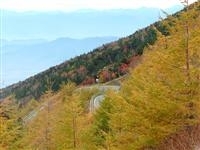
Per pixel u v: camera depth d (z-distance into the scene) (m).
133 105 21.83
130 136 22.48
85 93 100.81
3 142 28.02
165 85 19.69
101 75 138.00
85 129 35.06
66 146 33.69
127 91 33.94
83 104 81.69
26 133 43.94
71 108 33.94
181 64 19.08
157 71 20.19
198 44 18.78
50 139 36.31
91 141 35.59
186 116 19.39
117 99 22.53
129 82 34.22
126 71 131.50
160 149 20.22
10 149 33.56
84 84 149.38
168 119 19.61
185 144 18.23
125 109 22.48
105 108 39.72
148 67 25.00
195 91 18.92
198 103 18.66
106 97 40.31
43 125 36.69
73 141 33.84
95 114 40.38
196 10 18.80
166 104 19.12
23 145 37.25
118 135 25.34
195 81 18.88
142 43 167.75
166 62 19.23
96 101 88.31
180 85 19.03
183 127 19.73
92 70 173.50
